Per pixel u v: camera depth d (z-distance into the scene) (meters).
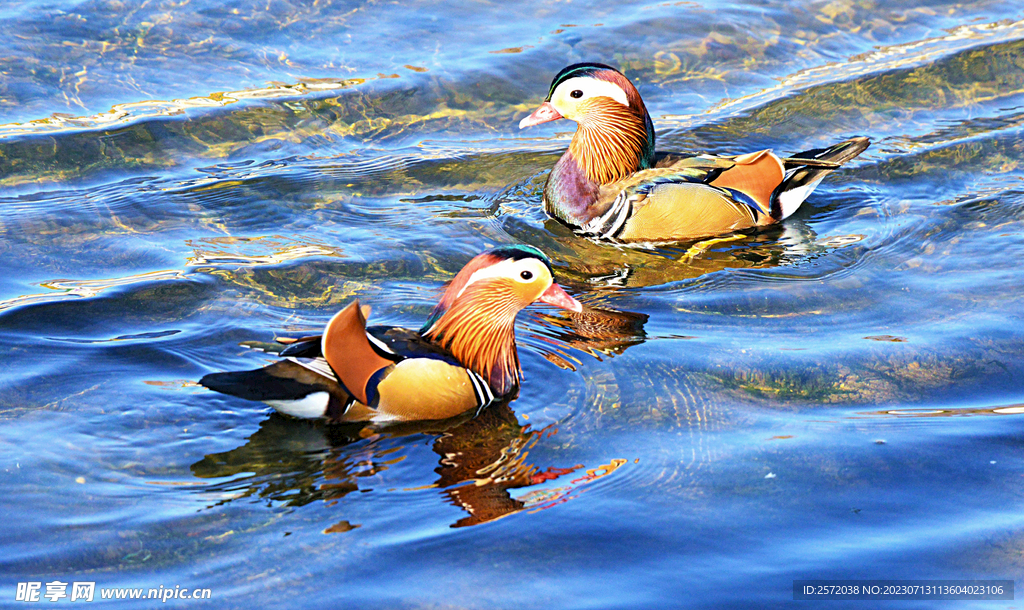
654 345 11.48
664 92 18.27
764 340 11.62
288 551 7.94
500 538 8.10
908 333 11.71
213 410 9.95
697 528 8.23
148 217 14.27
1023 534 8.12
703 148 16.80
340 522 8.32
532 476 9.02
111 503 8.51
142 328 11.51
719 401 10.33
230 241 13.80
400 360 9.77
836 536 8.14
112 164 15.45
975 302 12.39
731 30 20.03
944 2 21.25
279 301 12.31
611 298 12.78
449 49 18.98
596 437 9.68
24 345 10.98
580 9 20.67
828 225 14.83
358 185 15.56
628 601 7.34
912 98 18.17
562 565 7.77
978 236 14.15
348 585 7.52
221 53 18.31
